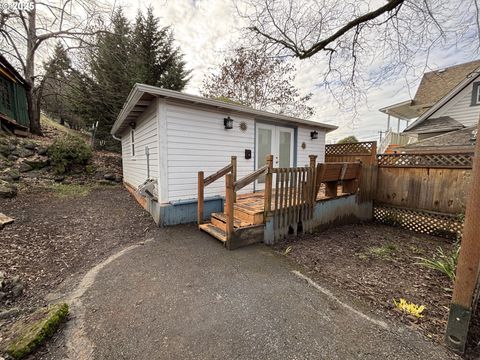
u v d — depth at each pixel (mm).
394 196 5332
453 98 9562
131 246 3395
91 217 4586
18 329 1548
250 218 3621
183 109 4449
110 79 11805
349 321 1836
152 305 2008
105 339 1604
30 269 2500
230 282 2434
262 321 1826
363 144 6934
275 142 6332
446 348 1557
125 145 8641
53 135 11633
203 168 4820
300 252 3352
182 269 2705
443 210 4574
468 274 1475
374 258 3207
